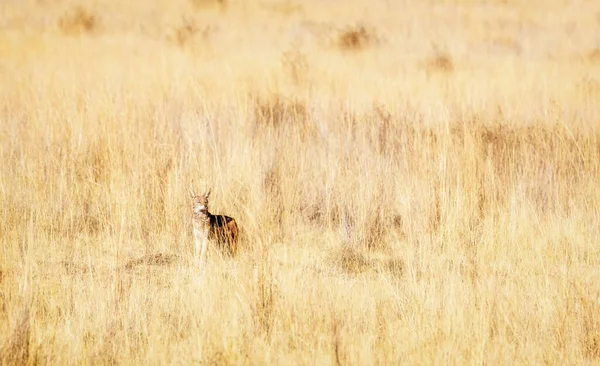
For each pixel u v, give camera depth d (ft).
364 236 108.78
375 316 78.64
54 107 154.61
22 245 93.97
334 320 73.67
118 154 121.19
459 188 113.19
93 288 82.79
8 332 70.28
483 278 87.20
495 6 381.40
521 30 327.67
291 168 125.29
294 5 377.30
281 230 110.01
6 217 103.60
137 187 113.09
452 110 159.02
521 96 184.96
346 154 135.44
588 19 352.49
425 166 118.52
